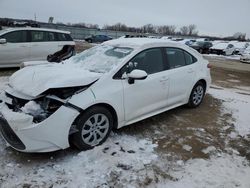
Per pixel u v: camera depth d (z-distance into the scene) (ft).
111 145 11.50
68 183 8.86
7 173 9.21
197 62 16.97
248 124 15.40
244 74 40.06
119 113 11.71
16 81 11.27
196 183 9.30
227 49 82.53
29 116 9.25
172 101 15.08
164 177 9.52
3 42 27.12
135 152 11.08
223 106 18.65
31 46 28.99
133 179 9.27
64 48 30.22
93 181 9.02
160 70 13.94
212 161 10.85
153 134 13.01
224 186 9.22
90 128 10.80
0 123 9.94
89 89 10.57
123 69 11.93
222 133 13.80
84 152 10.68
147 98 13.05
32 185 8.67
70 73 11.14
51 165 9.83
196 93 17.34
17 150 10.00
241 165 10.73
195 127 14.26
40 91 9.95
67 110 9.83
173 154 11.18
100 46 14.64
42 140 9.46
